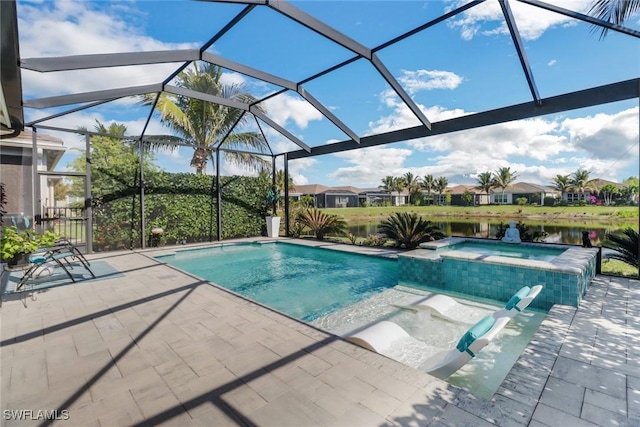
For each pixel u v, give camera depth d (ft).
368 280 22.49
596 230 23.67
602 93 17.87
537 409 6.88
